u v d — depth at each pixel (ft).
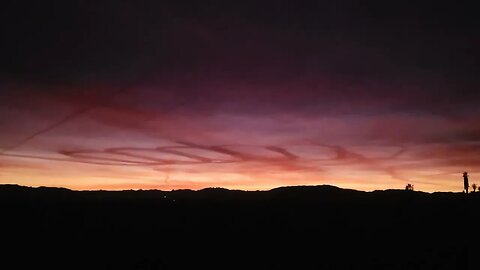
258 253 76.43
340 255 73.82
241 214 114.73
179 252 76.13
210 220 106.93
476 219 98.22
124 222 102.42
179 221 105.50
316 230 96.99
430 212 109.81
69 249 75.87
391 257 69.67
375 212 115.14
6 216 101.50
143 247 79.25
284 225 102.32
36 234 86.63
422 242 79.25
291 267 67.10
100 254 73.00
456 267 61.05
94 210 114.73
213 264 68.74
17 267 63.16
